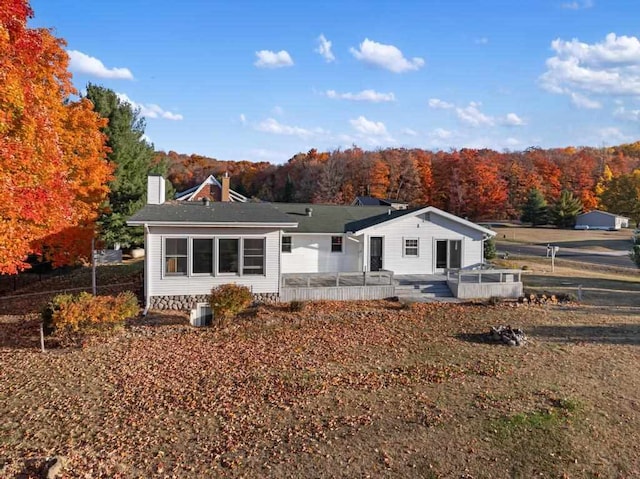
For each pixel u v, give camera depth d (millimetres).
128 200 34656
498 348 14984
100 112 33469
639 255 33125
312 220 26906
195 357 13828
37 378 12117
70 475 7707
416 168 81812
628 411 10492
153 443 8891
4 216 12508
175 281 19344
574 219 77562
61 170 15812
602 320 18625
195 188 49656
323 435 9219
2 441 8914
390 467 8172
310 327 17078
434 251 26000
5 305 22500
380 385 11781
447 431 9422
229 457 8438
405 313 19234
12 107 11773
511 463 8398
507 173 85062
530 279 29094
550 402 10836
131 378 12148
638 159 113562
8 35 11477
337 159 87812
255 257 20234
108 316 15211
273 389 11461
